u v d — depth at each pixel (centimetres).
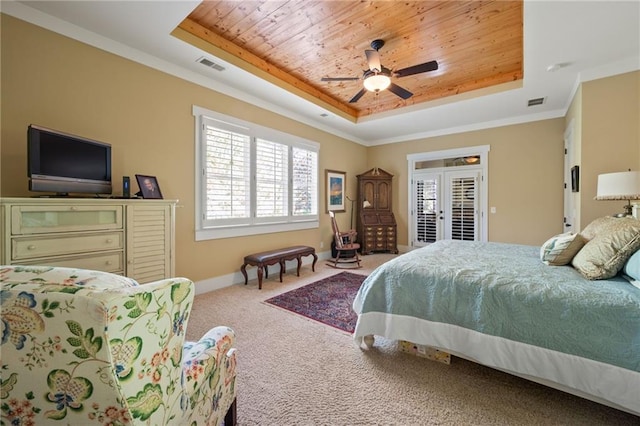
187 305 86
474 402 157
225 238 384
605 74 316
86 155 237
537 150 489
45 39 239
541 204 486
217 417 117
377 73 310
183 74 335
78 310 61
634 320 130
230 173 388
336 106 504
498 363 160
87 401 67
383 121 535
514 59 358
